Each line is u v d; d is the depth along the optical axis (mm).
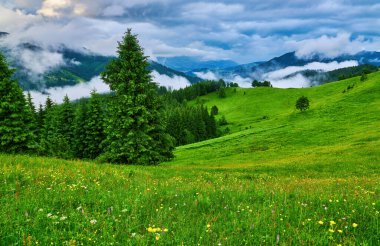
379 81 127750
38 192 8766
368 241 5469
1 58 37438
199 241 5559
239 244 5559
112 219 6617
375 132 63062
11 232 5641
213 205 8461
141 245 5355
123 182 12258
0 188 9023
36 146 37844
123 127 31812
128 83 32438
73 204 8031
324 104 122062
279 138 79375
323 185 13891
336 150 46750
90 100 53344
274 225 6219
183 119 133000
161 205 8055
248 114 197750
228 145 82312
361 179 17391
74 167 16750
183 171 23766
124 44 33156
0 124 36312
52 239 5434
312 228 6148
